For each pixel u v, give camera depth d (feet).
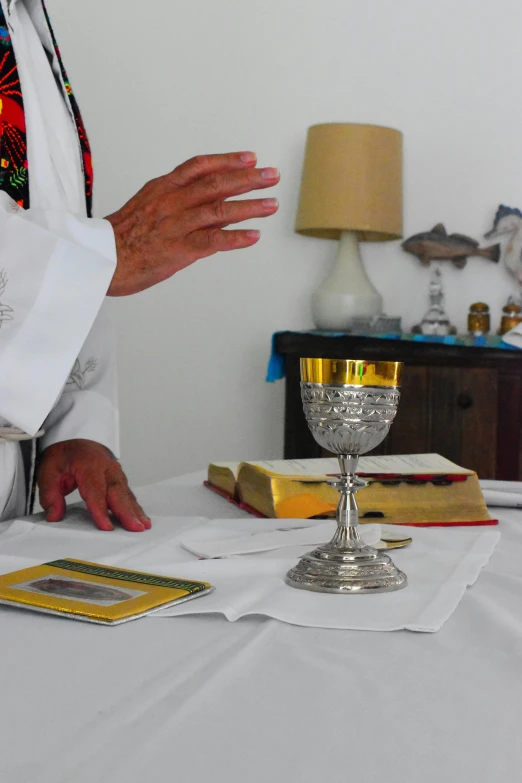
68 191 3.93
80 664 1.57
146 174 10.76
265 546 2.52
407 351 8.32
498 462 8.18
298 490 3.14
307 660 1.59
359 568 2.10
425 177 9.91
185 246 2.78
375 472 3.10
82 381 3.65
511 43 9.56
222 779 1.12
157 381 10.80
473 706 1.38
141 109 10.71
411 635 1.77
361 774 1.14
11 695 1.41
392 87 9.96
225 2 10.37
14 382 2.89
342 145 8.89
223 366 10.57
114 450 3.66
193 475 4.47
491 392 8.15
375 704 1.38
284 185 10.30
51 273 2.82
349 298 9.14
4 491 3.48
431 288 9.39
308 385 2.23
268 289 10.37
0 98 3.59
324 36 10.12
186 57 10.54
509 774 1.15
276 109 10.31
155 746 1.21
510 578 2.24
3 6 3.67
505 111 9.61
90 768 1.14
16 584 2.05
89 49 10.82
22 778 1.11
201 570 2.29
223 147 10.51
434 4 9.77
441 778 1.13
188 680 1.48
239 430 10.57
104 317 3.78
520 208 9.61
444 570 2.32
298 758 1.18
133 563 2.42
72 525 3.10
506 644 1.70
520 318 8.85
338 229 9.66
